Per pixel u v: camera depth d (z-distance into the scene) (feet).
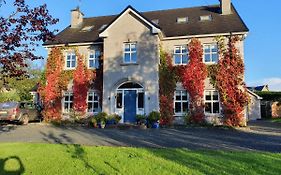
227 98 68.74
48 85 79.82
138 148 34.06
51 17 29.12
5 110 69.00
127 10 72.69
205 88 70.38
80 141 42.34
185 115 69.92
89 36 82.33
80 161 27.66
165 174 23.24
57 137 46.83
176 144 39.86
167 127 65.67
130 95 71.72
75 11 93.20
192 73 71.00
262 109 136.56
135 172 23.94
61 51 81.15
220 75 69.67
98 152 31.65
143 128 62.54
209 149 35.24
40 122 77.92
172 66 72.84
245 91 68.54
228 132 56.59
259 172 23.61
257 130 62.08
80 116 76.64
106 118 65.98
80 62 79.15
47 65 81.10
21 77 30.48
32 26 27.96
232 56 69.67
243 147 37.73
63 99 79.25
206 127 65.51
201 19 80.74
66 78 79.46
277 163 26.55
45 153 31.12
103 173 23.81
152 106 68.28
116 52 72.64
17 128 61.52
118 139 44.73
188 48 72.69
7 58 27.07
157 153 30.99
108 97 71.41
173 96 71.46
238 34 69.92
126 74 71.05
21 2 27.40
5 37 26.35
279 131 60.18
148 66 69.92
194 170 24.14
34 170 24.94
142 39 71.36
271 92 134.10
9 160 28.04
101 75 77.05
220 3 82.99
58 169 25.11
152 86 69.00
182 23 80.59
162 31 72.18
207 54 72.02
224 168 24.77
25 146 35.24
